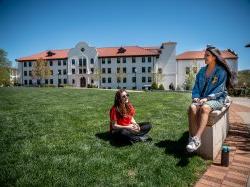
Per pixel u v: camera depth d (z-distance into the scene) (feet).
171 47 251.19
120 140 18.53
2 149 17.15
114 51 266.57
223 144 19.17
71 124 25.46
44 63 271.08
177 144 18.19
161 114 31.65
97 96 69.05
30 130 22.81
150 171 13.55
